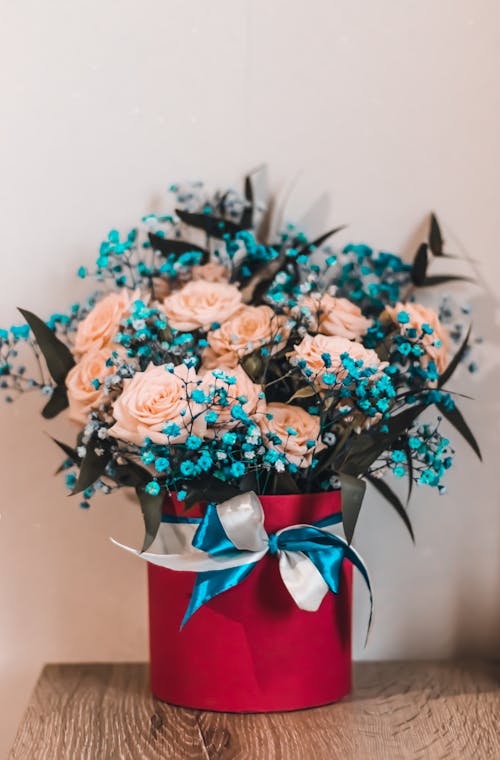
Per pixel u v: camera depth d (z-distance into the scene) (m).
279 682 0.99
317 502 0.98
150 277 1.07
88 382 0.98
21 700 1.14
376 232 1.14
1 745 1.14
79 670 1.12
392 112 1.13
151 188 1.13
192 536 0.97
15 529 1.14
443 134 1.14
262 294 1.06
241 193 1.13
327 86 1.13
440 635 1.16
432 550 1.15
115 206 1.13
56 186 1.12
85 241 1.13
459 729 0.97
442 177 1.14
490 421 1.15
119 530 1.14
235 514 0.94
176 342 0.97
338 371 0.94
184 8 1.12
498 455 1.15
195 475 0.94
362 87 1.13
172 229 1.13
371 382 0.94
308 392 0.95
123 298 1.00
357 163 1.13
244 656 0.98
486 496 1.15
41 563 1.14
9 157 1.12
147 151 1.12
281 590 0.98
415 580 1.15
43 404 1.13
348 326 0.99
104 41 1.12
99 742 0.95
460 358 1.05
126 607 1.14
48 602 1.14
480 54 1.13
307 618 0.99
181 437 0.92
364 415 0.97
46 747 0.94
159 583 1.01
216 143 1.13
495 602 1.16
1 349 1.10
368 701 1.03
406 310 1.02
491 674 1.10
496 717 0.99
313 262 1.13
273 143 1.13
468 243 1.14
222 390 0.91
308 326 0.99
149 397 0.92
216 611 0.98
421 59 1.13
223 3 1.12
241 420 0.91
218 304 0.99
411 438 0.97
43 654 1.14
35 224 1.12
